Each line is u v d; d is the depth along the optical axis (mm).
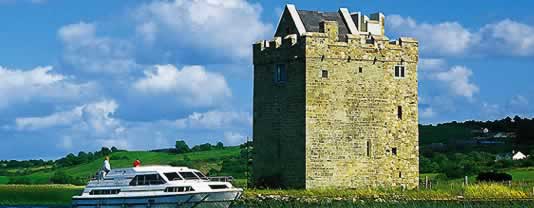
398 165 97375
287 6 99312
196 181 79000
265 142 97625
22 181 167250
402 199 85375
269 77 97250
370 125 95812
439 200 83500
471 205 79438
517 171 127625
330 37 94062
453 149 184250
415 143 98500
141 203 79375
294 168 94062
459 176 126375
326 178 93562
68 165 187625
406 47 98000
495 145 189250
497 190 86562
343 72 94500
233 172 149000
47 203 112688
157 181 79125
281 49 95688
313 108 93125
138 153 184250
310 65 93000
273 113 96688
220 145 193000
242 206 85188
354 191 90438
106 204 81188
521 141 194000
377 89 96250
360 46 95375
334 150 94000
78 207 82938
